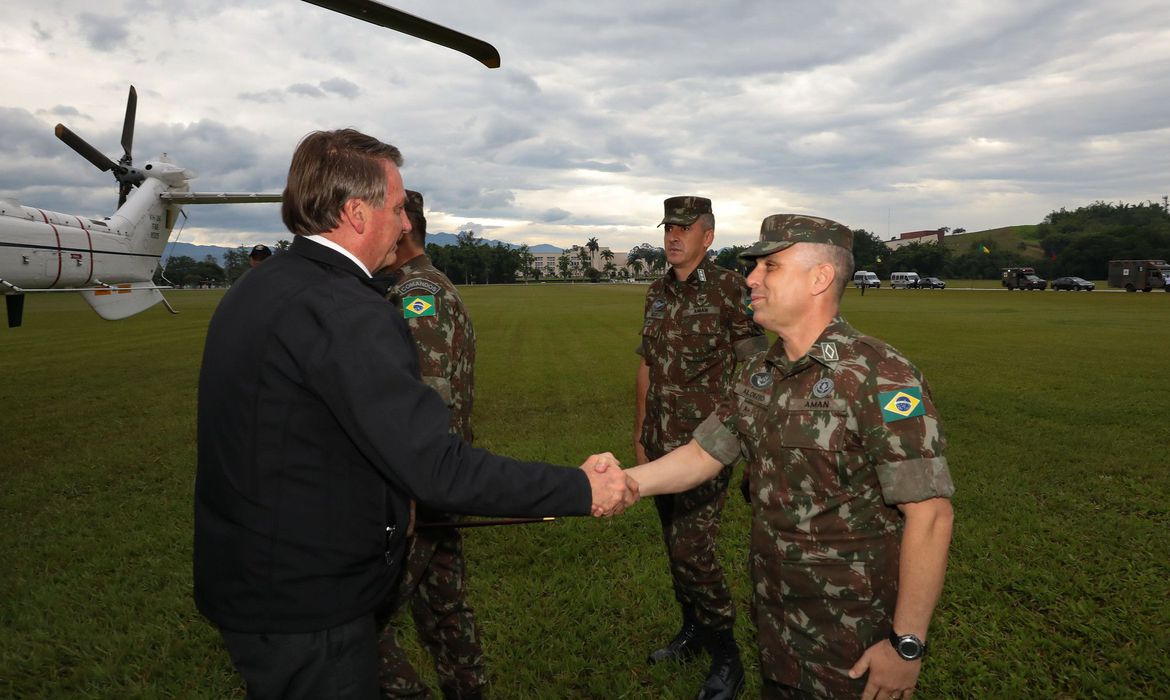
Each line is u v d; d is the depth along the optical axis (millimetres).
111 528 4523
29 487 5531
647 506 4703
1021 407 8211
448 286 2312
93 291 17797
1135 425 7242
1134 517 4465
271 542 1290
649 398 3033
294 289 1322
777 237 1625
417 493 1257
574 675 2770
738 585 3523
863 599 1521
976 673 2705
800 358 1612
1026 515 4445
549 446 6652
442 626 2301
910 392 1450
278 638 1314
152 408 9141
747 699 2639
